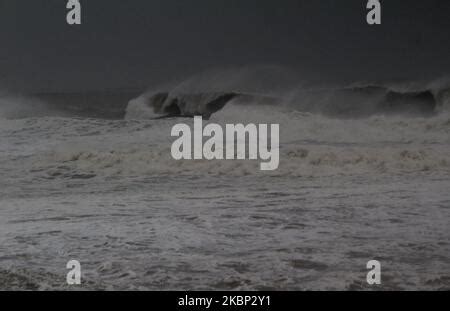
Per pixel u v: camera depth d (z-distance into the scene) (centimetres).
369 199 2616
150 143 4134
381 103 7181
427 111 6738
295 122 5009
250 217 2298
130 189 2986
